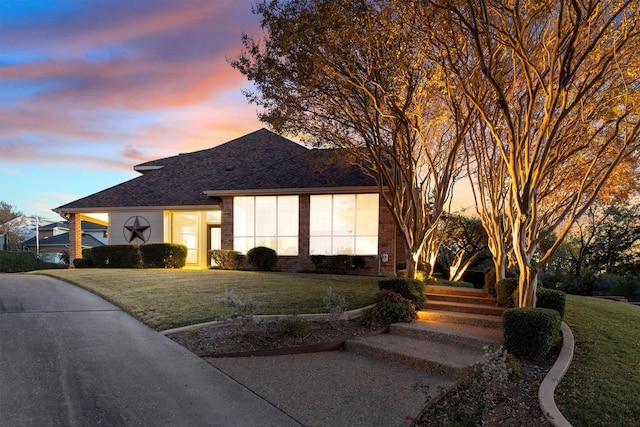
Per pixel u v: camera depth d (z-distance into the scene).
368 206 16.30
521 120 7.86
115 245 18.03
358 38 7.34
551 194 11.13
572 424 3.71
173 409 3.91
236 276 13.43
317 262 15.98
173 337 6.47
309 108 9.85
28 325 6.96
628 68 6.71
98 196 20.28
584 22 5.76
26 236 44.16
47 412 3.74
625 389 4.47
